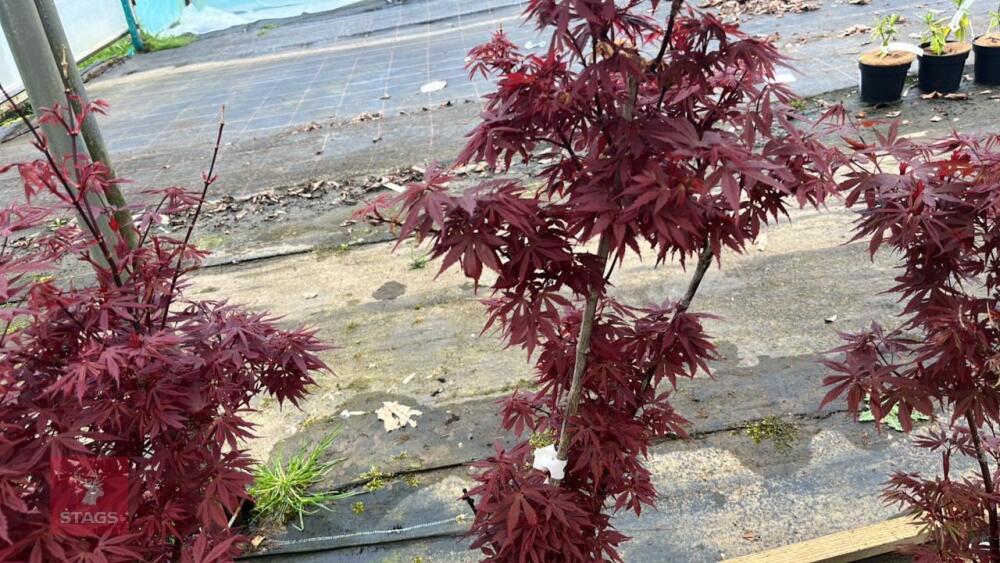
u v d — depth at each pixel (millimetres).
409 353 4004
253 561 2834
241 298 4758
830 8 8828
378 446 3344
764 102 1582
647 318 2104
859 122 1848
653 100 1691
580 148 1836
